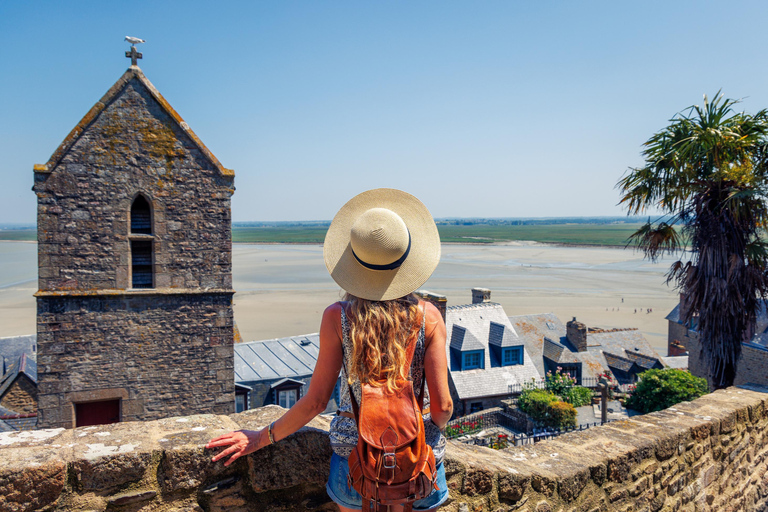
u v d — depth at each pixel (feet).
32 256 516.73
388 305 7.11
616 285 300.20
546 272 371.76
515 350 94.94
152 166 42.04
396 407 6.57
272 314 210.59
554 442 12.74
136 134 41.68
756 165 26.58
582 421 76.02
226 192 43.60
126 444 7.97
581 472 11.28
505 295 258.57
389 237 7.04
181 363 43.14
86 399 41.29
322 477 8.93
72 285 40.73
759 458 16.66
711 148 26.02
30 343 89.30
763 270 26.30
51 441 7.98
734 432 15.43
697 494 14.11
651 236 29.22
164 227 42.45
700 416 14.82
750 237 27.04
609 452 12.12
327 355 7.30
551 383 86.17
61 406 40.73
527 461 11.53
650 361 105.40
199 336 43.39
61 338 40.63
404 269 7.38
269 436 7.81
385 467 6.34
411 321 7.06
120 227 41.47
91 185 40.75
